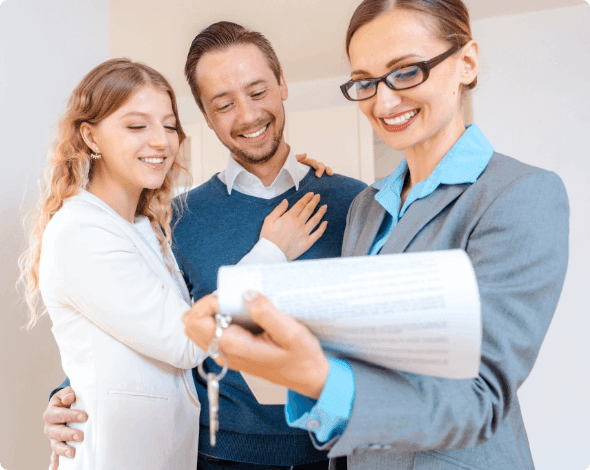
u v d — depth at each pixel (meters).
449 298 0.44
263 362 0.48
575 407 2.64
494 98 2.80
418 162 0.80
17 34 1.58
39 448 1.59
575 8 2.73
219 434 1.28
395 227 0.76
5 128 1.51
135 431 1.02
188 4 2.49
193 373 1.32
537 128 2.75
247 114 1.29
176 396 1.09
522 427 0.75
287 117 3.65
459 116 0.77
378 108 0.70
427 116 0.70
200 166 3.69
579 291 2.66
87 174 1.15
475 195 0.68
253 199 1.40
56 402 1.11
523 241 0.59
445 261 0.46
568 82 2.73
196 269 1.37
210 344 0.49
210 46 1.29
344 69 3.42
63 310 1.04
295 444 1.24
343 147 3.53
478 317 0.44
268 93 1.32
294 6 2.54
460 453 0.66
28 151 1.59
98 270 0.98
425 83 0.67
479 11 2.79
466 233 0.65
